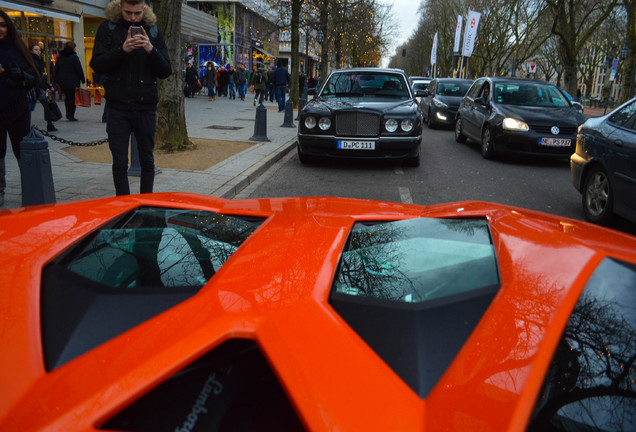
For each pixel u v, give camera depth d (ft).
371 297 3.19
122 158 14.51
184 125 27.37
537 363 2.40
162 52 14.43
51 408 2.29
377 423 2.14
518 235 3.96
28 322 2.82
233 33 131.95
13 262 3.49
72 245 3.92
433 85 54.54
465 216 4.98
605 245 3.57
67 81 37.04
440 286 3.33
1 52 14.20
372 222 5.05
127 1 13.43
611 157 15.15
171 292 3.28
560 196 20.45
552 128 27.09
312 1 82.23
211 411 2.49
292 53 69.92
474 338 2.67
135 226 4.72
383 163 27.37
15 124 14.79
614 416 2.37
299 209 5.51
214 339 2.62
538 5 117.39
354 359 2.48
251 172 21.91
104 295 3.21
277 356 2.49
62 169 20.75
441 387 2.37
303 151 24.79
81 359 2.59
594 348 2.57
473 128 33.65
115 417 2.34
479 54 157.07
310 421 2.16
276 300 2.95
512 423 2.10
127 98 14.08
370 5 103.96
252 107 64.64
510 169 26.84
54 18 58.39
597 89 275.39
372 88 27.27
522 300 2.90
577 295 2.89
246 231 4.79
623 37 125.08
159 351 2.57
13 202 15.33
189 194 6.19
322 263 3.56
